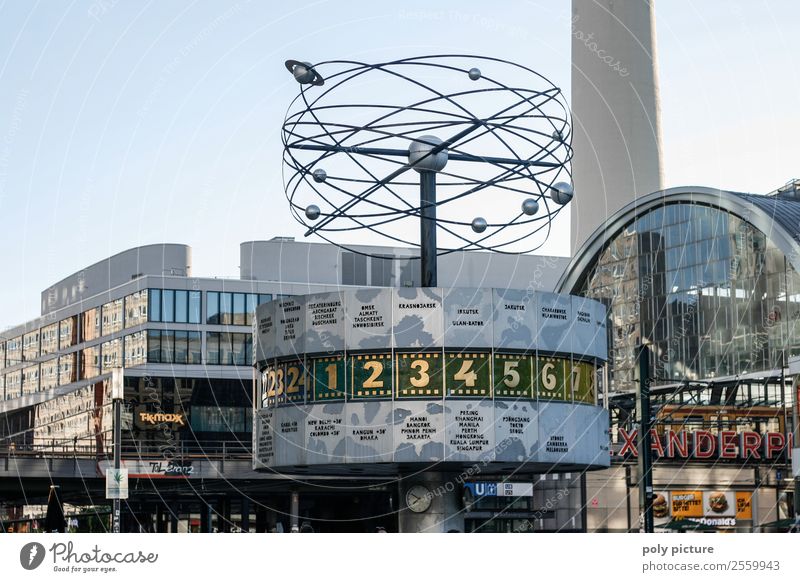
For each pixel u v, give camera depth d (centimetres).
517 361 3506
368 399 3478
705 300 8112
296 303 3609
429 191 3625
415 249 12200
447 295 3478
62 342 12331
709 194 8006
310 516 9400
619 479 7538
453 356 3466
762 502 7600
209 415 11006
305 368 3578
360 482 8081
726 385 7912
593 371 3725
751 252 7806
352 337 3500
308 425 3550
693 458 7488
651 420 7575
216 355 11131
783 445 7556
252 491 8625
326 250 11894
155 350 10962
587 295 9106
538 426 3503
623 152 10525
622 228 8769
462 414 3441
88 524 9556
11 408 13088
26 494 8588
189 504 10000
